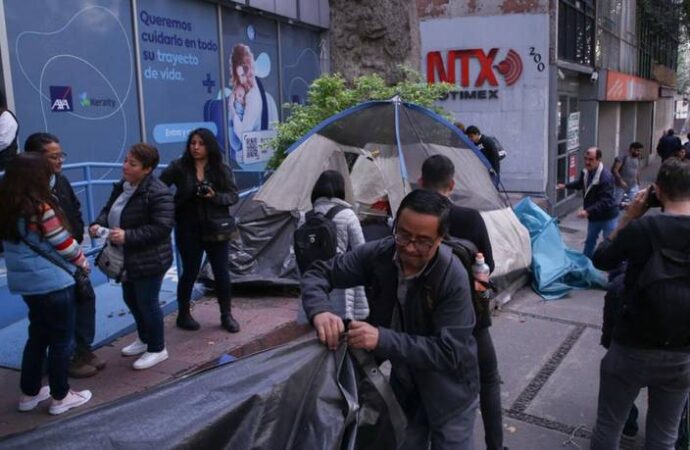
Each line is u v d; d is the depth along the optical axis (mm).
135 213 4129
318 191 4445
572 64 14344
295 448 1937
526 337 5984
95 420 1751
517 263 7023
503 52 13047
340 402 2012
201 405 1852
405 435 2404
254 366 2002
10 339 4855
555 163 13516
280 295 6309
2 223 3449
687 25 29000
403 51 10672
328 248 4242
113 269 4160
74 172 7395
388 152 6242
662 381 2941
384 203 6453
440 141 6406
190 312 5348
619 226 3061
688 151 10836
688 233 2793
